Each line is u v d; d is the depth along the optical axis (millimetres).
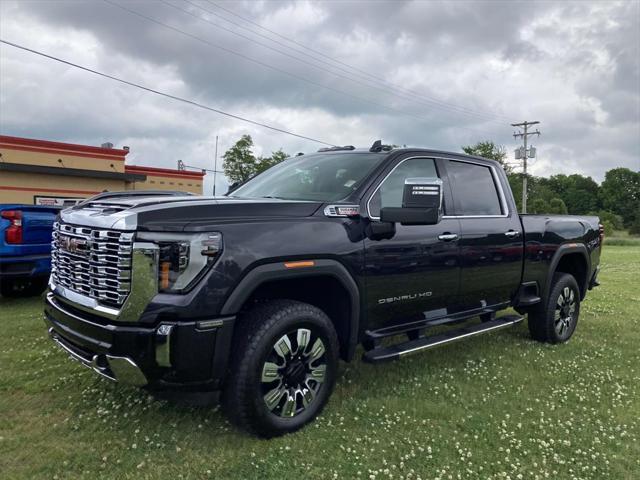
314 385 3342
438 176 4348
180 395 2990
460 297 4391
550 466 2979
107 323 2859
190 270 2756
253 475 2760
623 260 18641
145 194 3916
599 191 105688
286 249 3074
